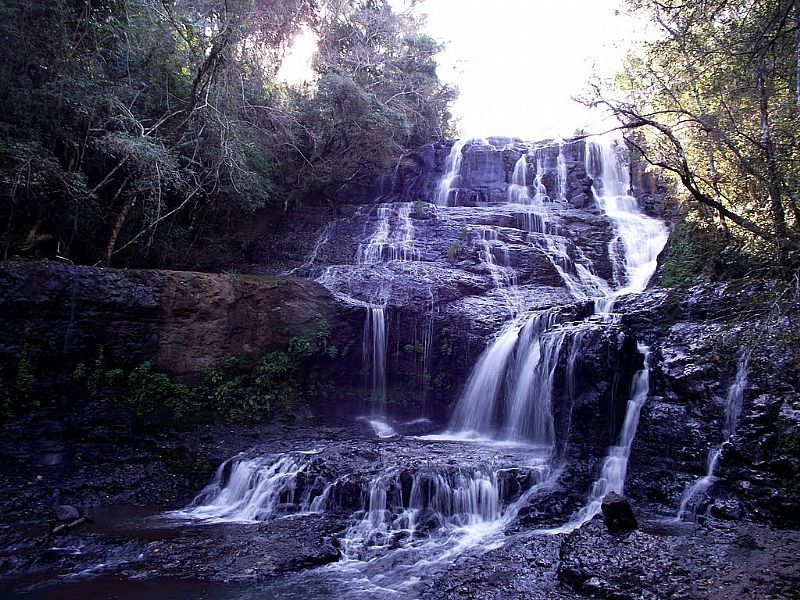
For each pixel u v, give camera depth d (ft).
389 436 43.70
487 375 45.03
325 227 69.87
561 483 29.25
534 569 21.83
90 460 34.86
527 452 35.37
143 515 29.96
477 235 60.75
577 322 36.68
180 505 32.09
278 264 64.75
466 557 23.81
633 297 36.68
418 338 49.98
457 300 51.34
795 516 21.53
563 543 22.38
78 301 37.58
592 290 54.95
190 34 49.65
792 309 21.01
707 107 32.04
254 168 62.64
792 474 22.48
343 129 71.41
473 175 78.59
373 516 28.78
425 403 48.98
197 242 64.75
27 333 35.78
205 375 42.52
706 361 27.68
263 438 40.93
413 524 28.17
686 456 26.37
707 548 20.17
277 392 45.73
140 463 35.55
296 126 69.00
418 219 65.98
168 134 51.11
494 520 28.71
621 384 30.94
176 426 39.91
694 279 37.40
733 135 30.17
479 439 42.04
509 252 57.31
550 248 58.90
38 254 45.83
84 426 36.76
